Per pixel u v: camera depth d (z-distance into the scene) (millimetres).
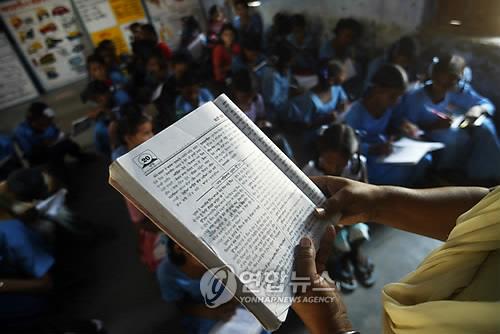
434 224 751
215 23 5211
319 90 2641
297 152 2758
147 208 494
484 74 2525
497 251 403
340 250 1845
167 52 4590
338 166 1669
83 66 5664
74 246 2467
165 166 531
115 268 2342
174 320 1953
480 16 2496
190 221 503
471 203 724
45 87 5477
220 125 641
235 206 558
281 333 1742
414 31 2971
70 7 5293
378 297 1877
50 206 1958
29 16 5078
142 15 5836
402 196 760
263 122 2582
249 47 3426
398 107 2377
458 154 2371
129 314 2031
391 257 2080
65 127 4551
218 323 1399
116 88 3721
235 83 2463
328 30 4105
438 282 435
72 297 2158
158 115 2725
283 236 588
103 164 3637
